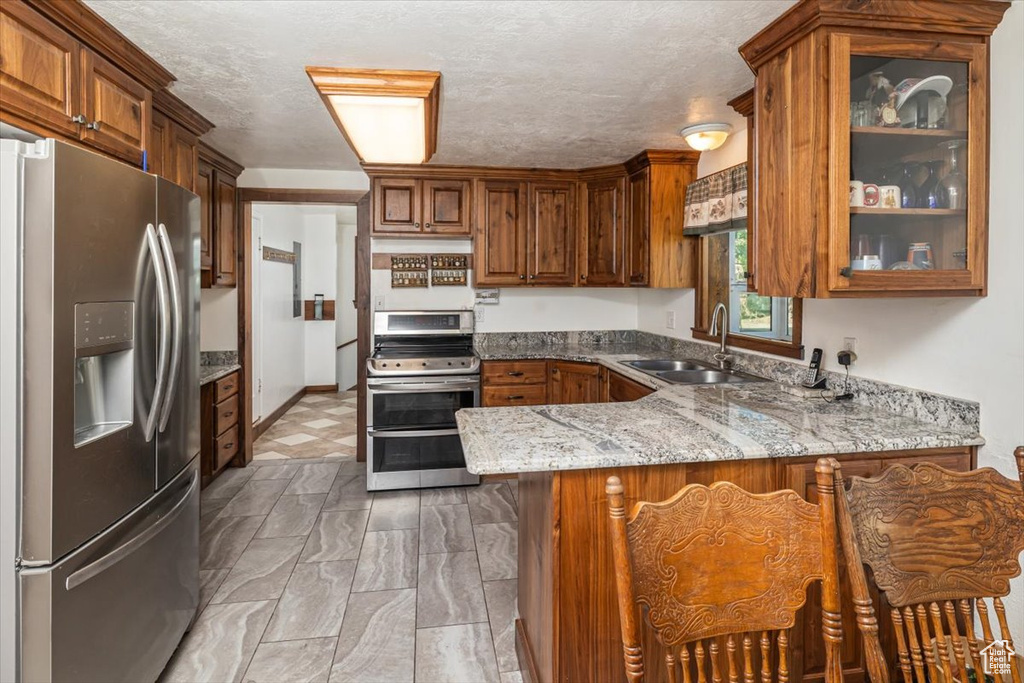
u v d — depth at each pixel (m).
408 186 3.86
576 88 2.39
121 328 1.58
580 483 1.54
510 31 1.87
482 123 2.89
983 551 1.12
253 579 2.51
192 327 2.08
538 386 3.92
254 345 5.05
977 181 1.69
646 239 3.53
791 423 1.86
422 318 4.14
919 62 1.68
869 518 1.08
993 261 1.69
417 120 2.64
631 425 1.83
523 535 1.99
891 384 2.06
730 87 2.37
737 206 2.78
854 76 1.64
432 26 1.84
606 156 3.60
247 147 3.39
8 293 1.28
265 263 5.37
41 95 1.60
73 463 1.40
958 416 1.78
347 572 2.58
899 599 1.07
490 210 3.94
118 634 1.59
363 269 4.15
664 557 0.96
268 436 5.08
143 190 1.69
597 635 1.56
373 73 2.19
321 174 4.05
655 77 2.27
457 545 2.87
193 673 1.89
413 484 3.69
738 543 1.00
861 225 1.68
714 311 3.33
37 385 1.32
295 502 3.46
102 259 1.50
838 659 1.00
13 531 1.31
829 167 1.62
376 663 1.95
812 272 1.66
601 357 3.72
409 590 2.43
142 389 1.69
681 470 1.59
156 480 1.79
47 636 1.34
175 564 1.95
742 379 2.90
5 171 1.28
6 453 1.30
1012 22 1.63
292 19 1.79
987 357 1.71
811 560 1.03
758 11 1.74
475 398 3.76
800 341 2.58
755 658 1.64
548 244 4.00
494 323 4.32
